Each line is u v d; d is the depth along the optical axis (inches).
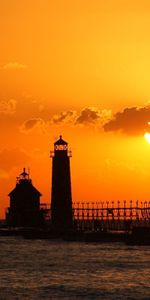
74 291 7317.9
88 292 7268.7
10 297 7012.8
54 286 7593.5
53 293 7214.6
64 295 7116.1
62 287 7539.4
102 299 6943.9
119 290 7377.0
